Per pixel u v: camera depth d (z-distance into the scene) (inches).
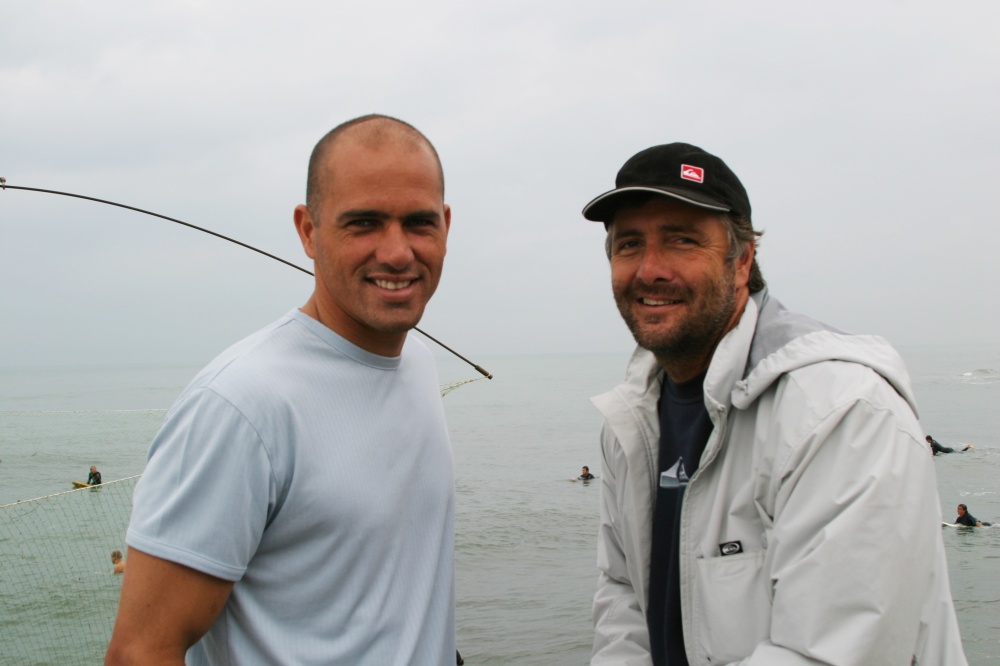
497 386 6525.6
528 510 1019.9
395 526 76.5
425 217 76.5
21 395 4800.7
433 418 84.4
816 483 72.8
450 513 84.7
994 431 1974.7
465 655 479.2
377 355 79.5
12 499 523.2
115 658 67.2
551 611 557.3
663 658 93.0
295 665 70.6
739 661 79.7
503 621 542.0
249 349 74.4
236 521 68.1
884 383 74.2
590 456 1720.0
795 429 75.1
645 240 87.7
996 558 683.4
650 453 96.6
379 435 77.0
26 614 382.6
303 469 71.5
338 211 74.7
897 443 70.5
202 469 67.4
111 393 4904.0
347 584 73.4
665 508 94.0
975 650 460.4
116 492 512.4
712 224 85.9
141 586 67.1
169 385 6363.2
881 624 67.8
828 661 68.5
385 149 74.5
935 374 5989.2
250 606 71.7
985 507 977.5
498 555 756.0
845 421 71.9
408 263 74.8
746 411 83.7
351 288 75.4
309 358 75.9
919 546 69.4
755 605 79.8
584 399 4559.5
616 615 104.7
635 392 99.0
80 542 463.8
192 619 67.7
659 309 87.6
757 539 81.7
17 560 446.9
